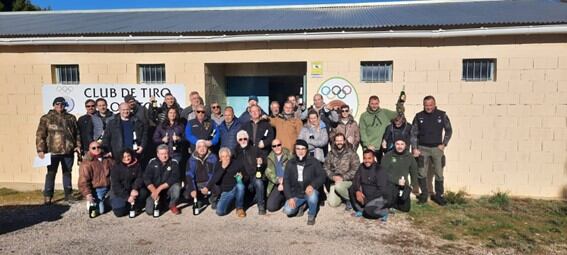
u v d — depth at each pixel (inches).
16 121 305.9
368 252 169.5
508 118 266.1
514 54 261.3
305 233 192.4
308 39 272.8
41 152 238.1
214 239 184.7
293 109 256.1
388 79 277.4
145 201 226.8
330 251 170.6
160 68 299.3
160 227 201.5
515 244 179.0
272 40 276.7
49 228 200.2
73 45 297.0
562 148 262.5
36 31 301.6
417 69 271.1
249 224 205.9
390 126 244.8
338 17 317.4
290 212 214.4
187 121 248.4
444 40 267.1
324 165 233.1
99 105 255.1
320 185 209.2
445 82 269.4
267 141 230.1
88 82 299.4
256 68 326.0
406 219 213.6
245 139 221.3
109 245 177.9
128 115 237.1
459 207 235.5
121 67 296.7
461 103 269.4
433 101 241.6
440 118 241.6
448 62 268.1
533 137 264.5
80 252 169.9
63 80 305.6
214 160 224.4
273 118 250.4
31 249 173.2
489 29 253.6
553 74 258.7
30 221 211.2
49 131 240.5
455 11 312.2
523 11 290.8
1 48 301.7
